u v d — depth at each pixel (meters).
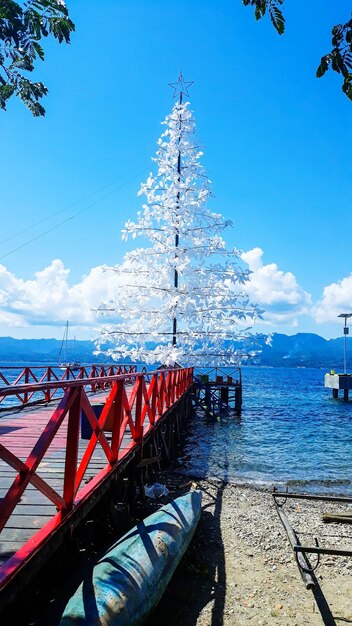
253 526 8.22
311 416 28.67
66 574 4.38
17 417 11.45
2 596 3.01
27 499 5.02
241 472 13.10
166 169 18.78
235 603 5.51
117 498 6.99
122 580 4.39
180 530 6.10
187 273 17.12
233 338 16.89
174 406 15.14
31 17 3.20
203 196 18.23
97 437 5.28
